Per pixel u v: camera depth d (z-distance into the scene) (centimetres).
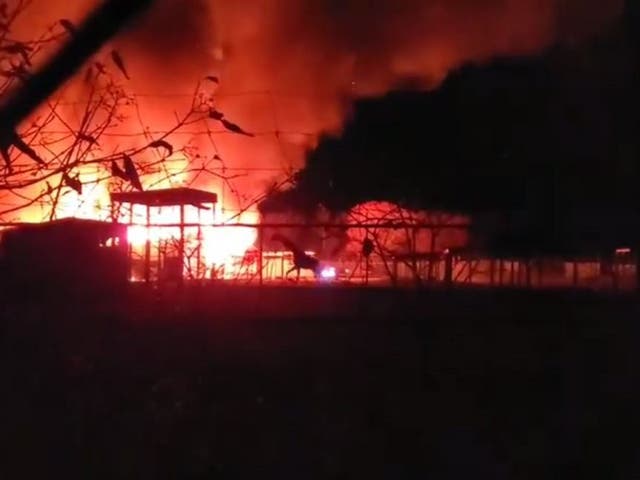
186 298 741
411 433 667
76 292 712
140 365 708
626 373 727
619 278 780
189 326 731
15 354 687
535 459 640
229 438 652
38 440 637
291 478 610
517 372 731
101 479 604
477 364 736
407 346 737
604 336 750
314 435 659
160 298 738
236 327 738
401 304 748
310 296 752
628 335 747
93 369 694
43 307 703
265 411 680
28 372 682
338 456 637
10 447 630
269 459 629
